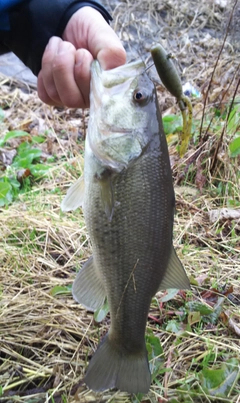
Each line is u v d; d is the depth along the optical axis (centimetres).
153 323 46
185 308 47
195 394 38
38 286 51
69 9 40
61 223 61
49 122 86
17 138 86
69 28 40
